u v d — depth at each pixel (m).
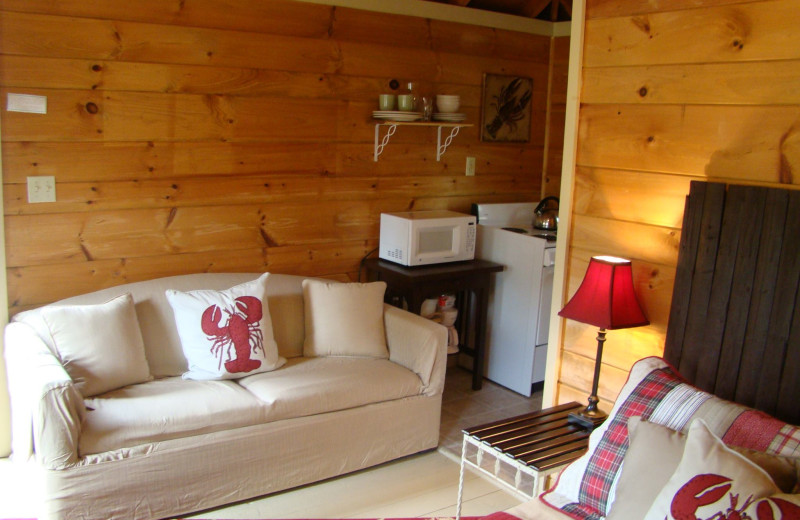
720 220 2.29
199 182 3.47
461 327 4.47
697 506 1.66
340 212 3.97
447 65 4.24
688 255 2.39
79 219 3.17
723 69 2.34
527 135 4.73
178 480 2.64
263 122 3.61
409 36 4.05
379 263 4.00
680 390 2.10
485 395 4.13
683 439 1.89
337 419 3.01
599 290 2.53
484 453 3.36
